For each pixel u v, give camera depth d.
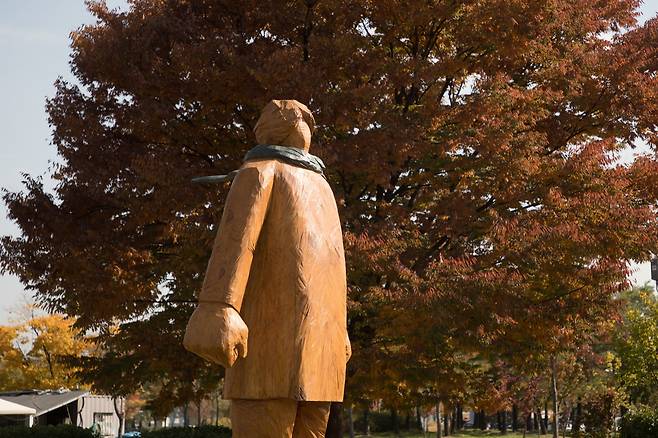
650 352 27.00
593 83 16.02
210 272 3.97
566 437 37.72
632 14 18.84
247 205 4.07
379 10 14.91
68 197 15.48
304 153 4.41
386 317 13.60
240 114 15.26
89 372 16.70
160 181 13.81
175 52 13.92
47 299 15.89
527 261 13.54
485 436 45.09
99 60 15.01
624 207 13.88
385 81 14.06
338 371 4.23
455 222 14.25
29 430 24.36
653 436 20.39
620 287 13.80
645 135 16.14
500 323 13.35
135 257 15.16
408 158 15.34
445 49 16.45
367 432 44.09
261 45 14.78
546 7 15.17
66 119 15.58
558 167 14.38
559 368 30.38
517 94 14.54
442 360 14.85
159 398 16.77
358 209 14.16
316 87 13.40
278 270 4.11
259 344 4.05
